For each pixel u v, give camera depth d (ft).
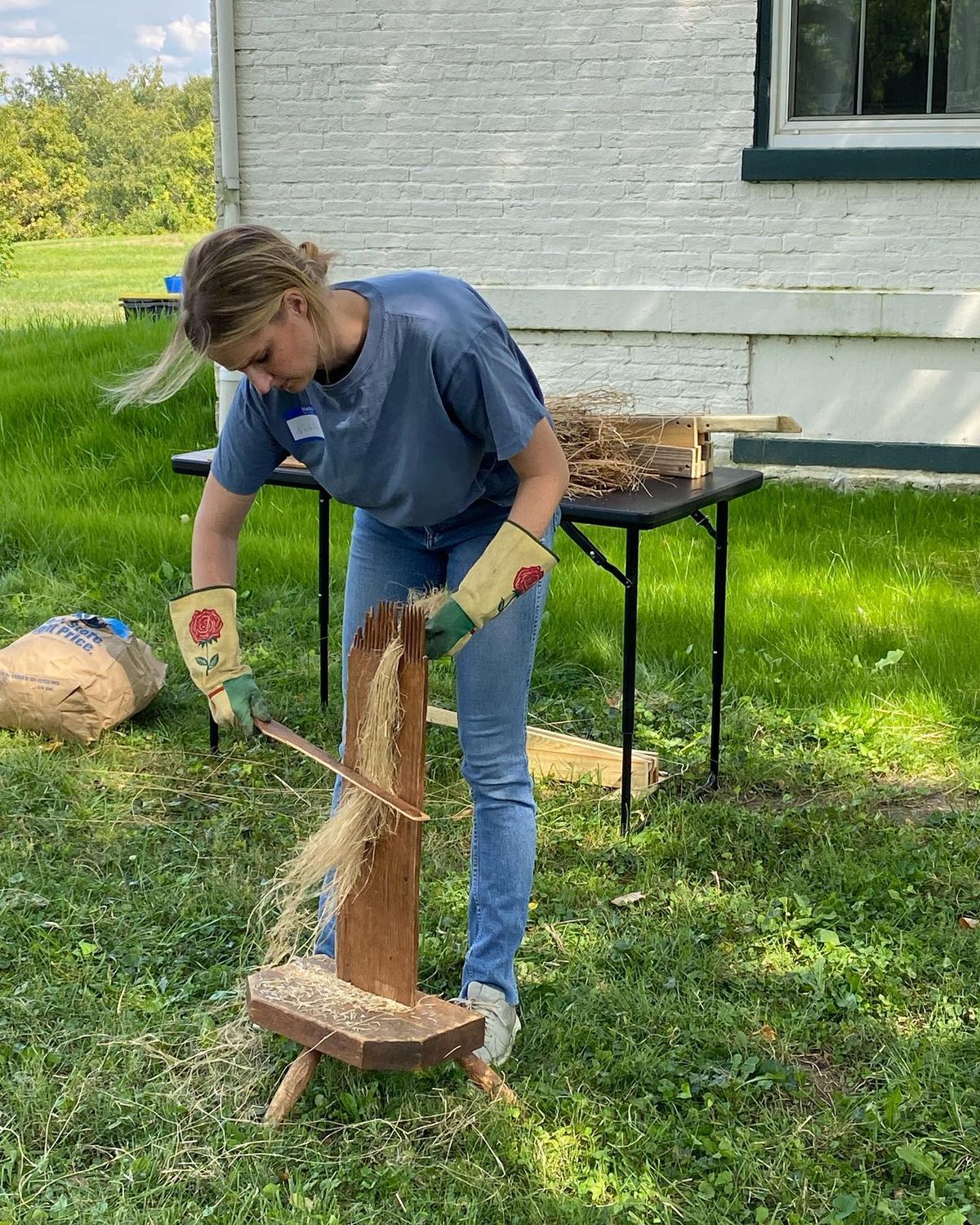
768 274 26.71
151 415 28.68
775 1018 9.68
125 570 20.62
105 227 205.46
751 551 20.59
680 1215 7.75
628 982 10.12
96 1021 9.61
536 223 27.89
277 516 22.93
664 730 15.31
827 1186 8.00
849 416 26.66
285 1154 8.26
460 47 27.43
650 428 12.76
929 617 17.58
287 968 9.02
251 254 6.69
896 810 13.44
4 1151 8.29
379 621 8.11
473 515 8.48
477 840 8.93
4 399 29.35
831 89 26.08
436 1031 8.23
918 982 10.22
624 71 26.61
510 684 8.50
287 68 28.55
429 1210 7.83
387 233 28.86
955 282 25.64
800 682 16.12
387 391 7.41
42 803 13.41
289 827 12.94
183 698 16.20
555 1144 8.31
